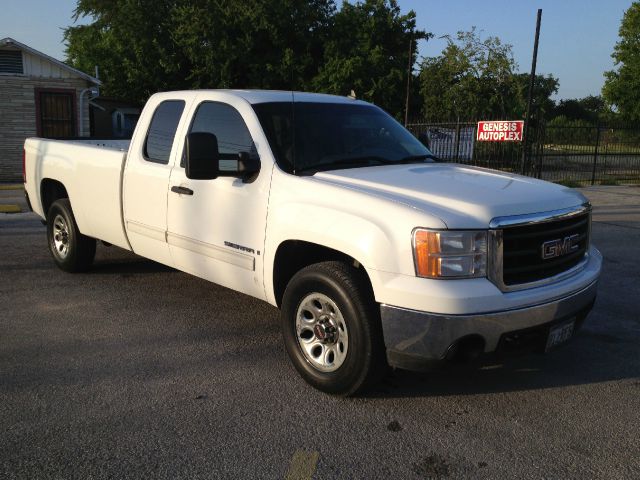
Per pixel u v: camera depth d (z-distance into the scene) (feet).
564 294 12.01
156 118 17.58
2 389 12.76
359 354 11.75
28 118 62.39
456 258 10.84
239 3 89.86
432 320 10.76
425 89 91.30
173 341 15.67
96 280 21.27
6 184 57.72
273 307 18.57
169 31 93.25
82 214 20.34
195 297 19.45
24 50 60.80
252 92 15.79
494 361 11.52
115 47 105.29
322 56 97.14
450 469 10.09
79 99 64.08
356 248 11.50
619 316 18.17
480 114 86.53
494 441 10.98
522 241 11.56
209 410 11.98
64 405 12.09
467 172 14.24
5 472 9.77
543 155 58.75
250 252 14.10
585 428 11.51
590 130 61.77
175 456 10.35
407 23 98.27
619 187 56.08
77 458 10.23
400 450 10.64
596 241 29.81
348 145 15.10
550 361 14.74
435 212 11.06
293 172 13.70
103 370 13.80
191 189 15.56
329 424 11.51
